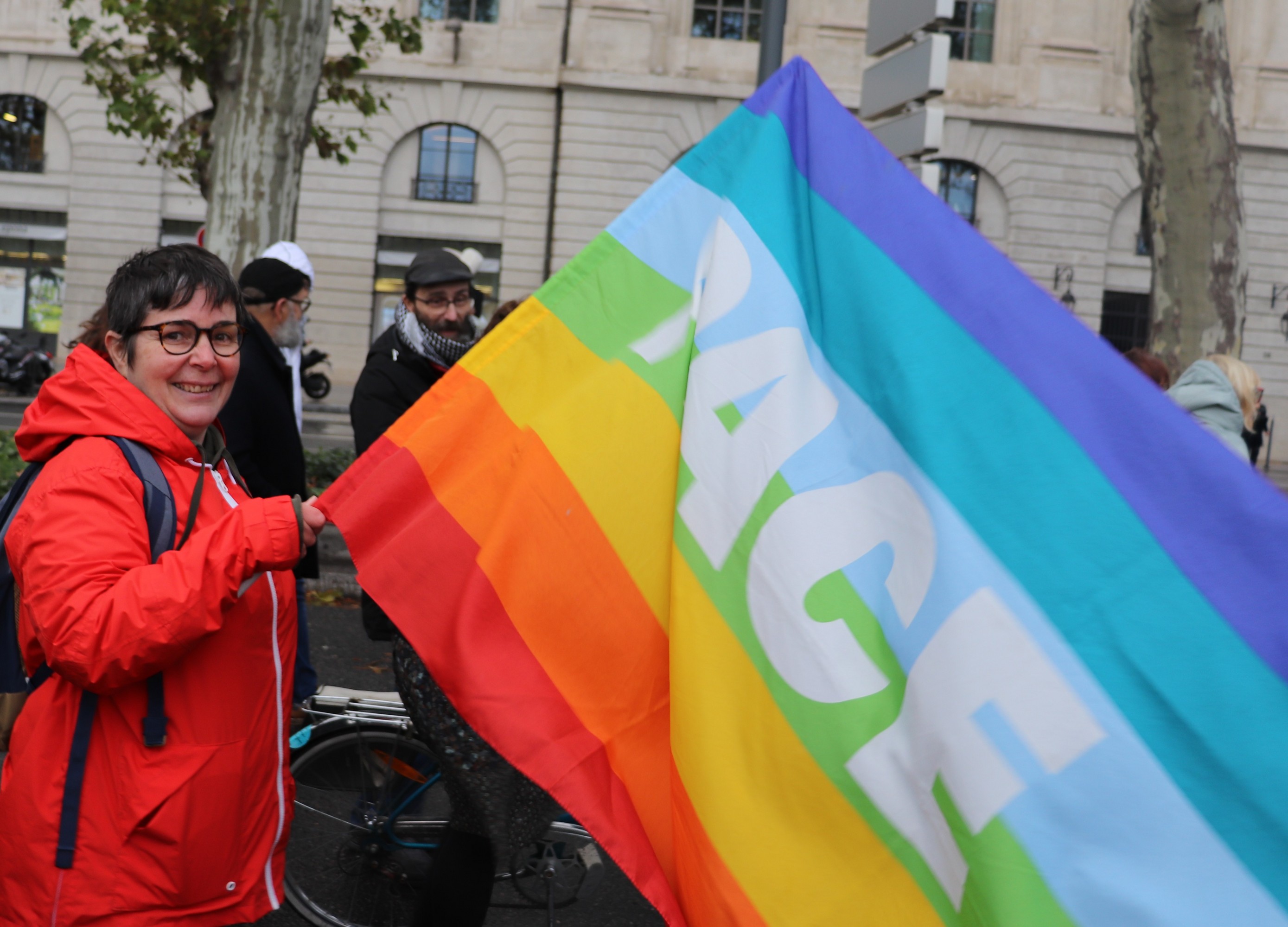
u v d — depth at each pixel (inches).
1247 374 180.5
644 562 77.7
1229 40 1063.0
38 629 66.1
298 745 119.0
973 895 62.1
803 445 74.4
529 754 72.7
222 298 73.6
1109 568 64.9
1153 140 403.2
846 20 1023.0
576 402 80.0
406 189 1059.3
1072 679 63.4
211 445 79.8
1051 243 1069.1
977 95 1055.6
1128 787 61.2
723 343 78.2
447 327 157.4
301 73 363.6
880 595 70.4
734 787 69.5
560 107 1046.4
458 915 94.9
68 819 67.9
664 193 84.7
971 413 70.4
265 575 74.8
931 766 65.1
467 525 77.5
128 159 1045.8
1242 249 407.5
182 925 70.1
